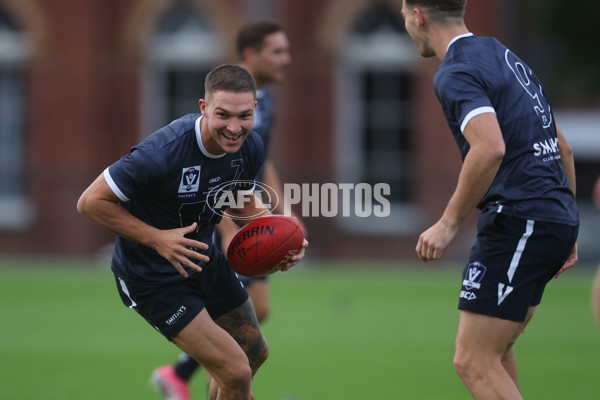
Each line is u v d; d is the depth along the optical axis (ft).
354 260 262.06
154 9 270.67
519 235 56.49
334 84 270.05
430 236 56.39
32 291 165.48
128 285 60.64
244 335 62.85
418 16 60.08
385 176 268.82
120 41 271.28
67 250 262.26
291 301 157.28
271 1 268.62
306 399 82.74
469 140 55.42
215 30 271.08
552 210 56.90
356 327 129.39
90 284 176.76
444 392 86.02
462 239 249.96
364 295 166.20
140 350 108.88
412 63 270.26
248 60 85.05
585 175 306.96
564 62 276.21
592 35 270.05
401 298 162.20
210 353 58.29
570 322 135.03
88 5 267.39
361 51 271.69
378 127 272.92
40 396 82.38
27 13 266.98
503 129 57.06
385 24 272.10
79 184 263.29
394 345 114.11
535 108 58.18
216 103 55.21
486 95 56.49
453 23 59.52
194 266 57.26
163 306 59.62
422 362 102.42
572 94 298.76
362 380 91.76
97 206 56.75
